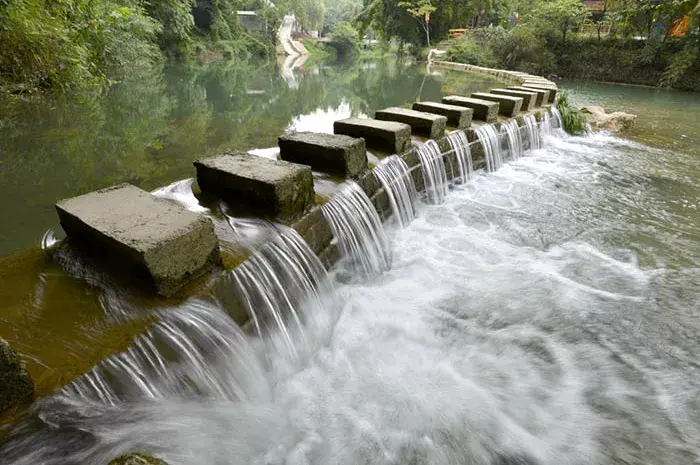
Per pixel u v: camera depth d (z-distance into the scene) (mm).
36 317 2287
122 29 14961
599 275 4492
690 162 8352
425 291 4230
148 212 2779
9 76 8602
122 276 2572
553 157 8586
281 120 8945
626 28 23938
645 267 4641
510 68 27281
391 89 14703
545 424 2822
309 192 3727
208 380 2490
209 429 2307
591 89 20984
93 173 5371
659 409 2939
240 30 34875
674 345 3514
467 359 3371
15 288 2494
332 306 3783
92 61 11445
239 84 15023
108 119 8195
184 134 7406
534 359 3379
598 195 6652
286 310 3234
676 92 20781
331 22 79188
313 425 2707
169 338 2342
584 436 2742
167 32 22203
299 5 57781
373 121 5676
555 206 6215
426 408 2895
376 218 4621
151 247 2355
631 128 11266
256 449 2406
